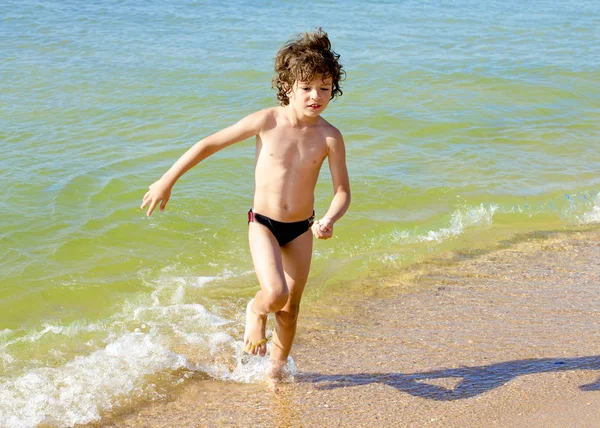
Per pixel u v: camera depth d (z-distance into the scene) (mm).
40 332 10078
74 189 14875
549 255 13102
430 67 26219
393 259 12805
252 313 8242
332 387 8633
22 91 21500
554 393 8305
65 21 30938
